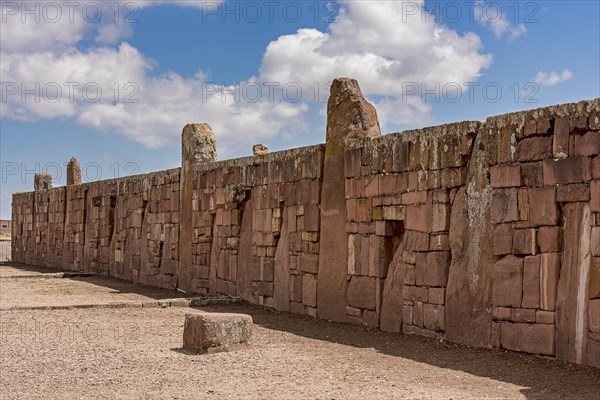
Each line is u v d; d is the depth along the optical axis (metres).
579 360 9.36
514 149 10.44
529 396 7.88
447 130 11.71
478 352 10.55
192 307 16.75
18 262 35.12
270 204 16.88
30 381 8.58
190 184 20.75
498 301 10.56
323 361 10.01
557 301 9.70
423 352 10.75
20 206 35.34
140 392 8.05
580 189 9.49
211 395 7.91
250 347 10.98
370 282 13.38
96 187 27.62
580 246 9.46
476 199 11.09
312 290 15.10
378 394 7.95
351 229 13.93
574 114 9.62
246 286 17.80
